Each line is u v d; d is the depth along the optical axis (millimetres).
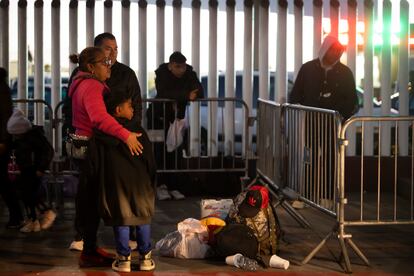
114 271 6621
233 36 10281
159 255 7117
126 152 6316
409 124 10445
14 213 8188
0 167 8008
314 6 10289
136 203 6336
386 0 10281
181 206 9445
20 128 7859
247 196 7066
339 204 6844
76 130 6594
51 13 10094
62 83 10727
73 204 9422
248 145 9711
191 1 10406
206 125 10844
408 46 10258
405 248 7539
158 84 9656
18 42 10078
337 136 6824
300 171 8039
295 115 8141
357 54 10586
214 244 6914
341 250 6914
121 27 10188
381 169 10422
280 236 7395
